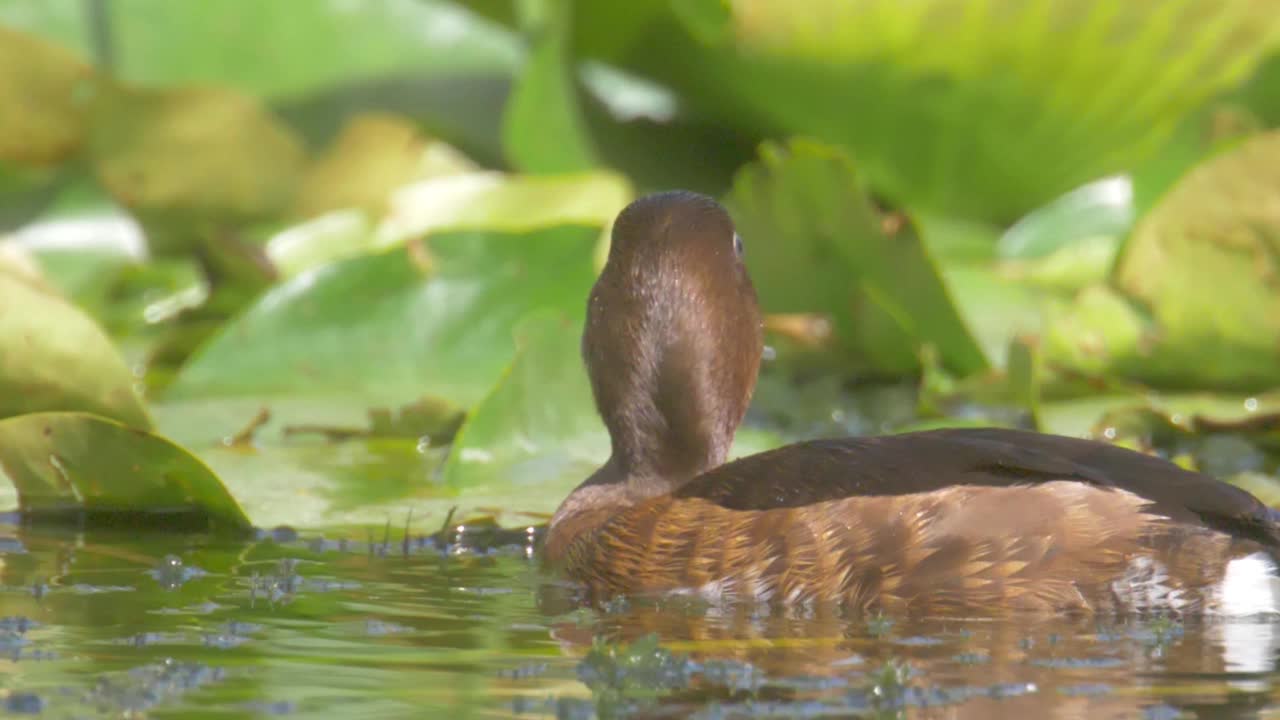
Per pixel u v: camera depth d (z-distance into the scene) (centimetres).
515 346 1312
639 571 816
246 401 1273
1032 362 1172
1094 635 707
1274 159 1252
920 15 1477
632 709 604
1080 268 1496
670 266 891
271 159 1688
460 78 1733
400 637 710
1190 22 1456
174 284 1659
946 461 788
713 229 905
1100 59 1483
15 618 722
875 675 648
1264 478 1009
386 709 604
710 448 895
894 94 1533
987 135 1545
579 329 1075
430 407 1167
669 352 886
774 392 1331
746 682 638
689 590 802
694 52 1575
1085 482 757
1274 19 1448
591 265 1322
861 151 1588
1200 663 661
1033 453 779
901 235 1276
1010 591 742
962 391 1203
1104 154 1552
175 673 643
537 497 991
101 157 1680
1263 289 1262
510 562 877
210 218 1688
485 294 1316
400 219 1574
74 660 662
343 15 1727
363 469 1073
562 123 1656
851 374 1350
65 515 946
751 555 796
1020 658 672
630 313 892
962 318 1275
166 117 1678
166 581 805
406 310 1314
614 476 907
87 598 770
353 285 1310
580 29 1622
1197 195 1271
